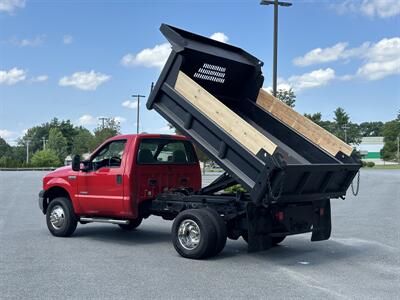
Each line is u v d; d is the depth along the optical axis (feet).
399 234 38.88
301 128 32.19
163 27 30.22
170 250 31.96
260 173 25.44
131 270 26.14
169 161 35.91
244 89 34.86
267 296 21.38
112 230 41.09
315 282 23.89
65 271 25.85
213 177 115.34
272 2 59.98
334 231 40.45
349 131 314.76
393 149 384.47
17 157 520.42
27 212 53.36
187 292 21.94
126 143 33.99
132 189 33.12
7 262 28.04
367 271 26.25
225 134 27.09
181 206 31.37
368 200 68.23
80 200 35.70
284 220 28.04
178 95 29.37
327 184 28.81
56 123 550.77
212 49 32.30
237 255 30.45
